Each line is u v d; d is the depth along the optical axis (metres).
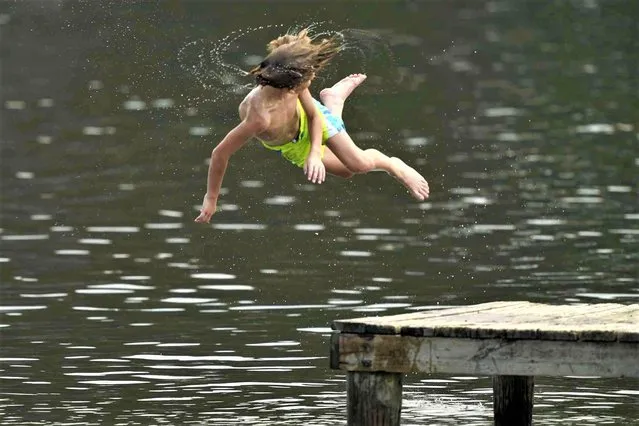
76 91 97.81
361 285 44.16
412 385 33.34
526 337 23.95
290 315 39.84
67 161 72.75
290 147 28.77
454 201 61.06
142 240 52.12
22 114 90.12
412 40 128.75
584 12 153.25
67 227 54.88
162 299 42.06
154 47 94.31
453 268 46.81
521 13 151.88
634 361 23.47
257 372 33.69
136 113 88.88
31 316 39.69
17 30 118.88
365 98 96.69
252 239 52.41
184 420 29.50
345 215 57.78
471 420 29.75
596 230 53.84
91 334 37.53
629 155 74.25
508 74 111.94
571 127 85.44
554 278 44.97
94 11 107.81
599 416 29.97
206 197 28.38
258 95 27.73
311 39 29.47
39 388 32.06
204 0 132.75
